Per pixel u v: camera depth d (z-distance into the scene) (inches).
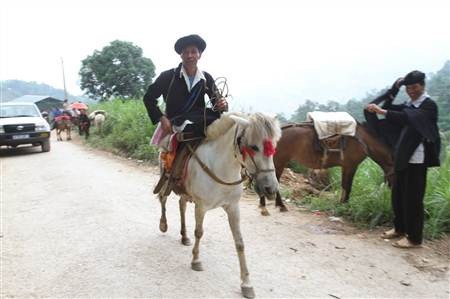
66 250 195.3
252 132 132.1
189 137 156.3
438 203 218.5
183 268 174.4
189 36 154.1
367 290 160.4
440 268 179.3
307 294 155.6
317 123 256.4
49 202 285.0
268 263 183.3
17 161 482.3
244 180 151.0
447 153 252.7
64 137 833.5
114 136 576.4
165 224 209.2
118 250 194.2
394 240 211.6
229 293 153.6
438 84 645.3
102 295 151.7
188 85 160.2
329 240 212.8
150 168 416.8
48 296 151.2
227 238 213.2
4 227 231.1
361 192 272.7
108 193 307.3
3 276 167.8
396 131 222.5
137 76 1173.7
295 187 326.3
